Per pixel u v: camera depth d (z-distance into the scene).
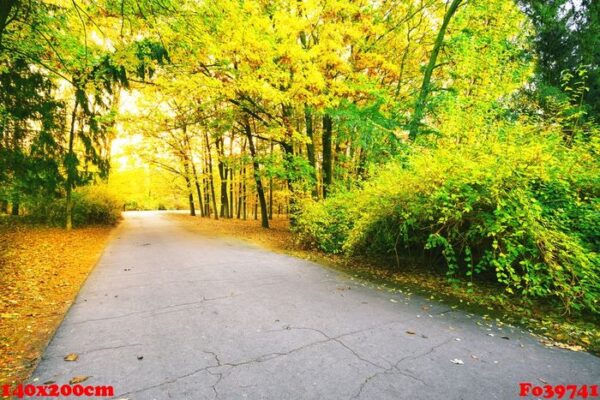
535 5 9.48
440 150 5.61
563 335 3.73
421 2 12.30
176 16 6.22
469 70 8.90
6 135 12.08
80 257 8.68
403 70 14.02
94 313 4.35
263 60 9.32
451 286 5.79
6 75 11.04
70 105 14.05
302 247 10.20
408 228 6.25
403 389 2.60
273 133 12.55
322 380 2.73
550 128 5.59
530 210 4.13
